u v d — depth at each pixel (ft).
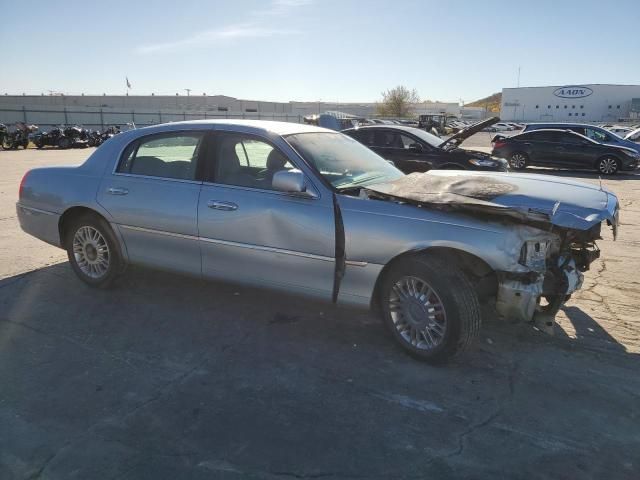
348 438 9.76
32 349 13.10
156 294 16.72
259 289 14.19
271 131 14.26
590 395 11.32
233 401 10.94
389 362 12.66
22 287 17.28
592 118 263.29
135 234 15.64
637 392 11.46
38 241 23.15
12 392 11.18
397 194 12.57
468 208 11.62
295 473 8.82
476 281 12.73
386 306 12.94
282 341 13.70
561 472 8.93
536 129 60.59
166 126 15.65
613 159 55.42
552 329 12.58
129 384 11.56
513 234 11.41
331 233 12.67
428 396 11.21
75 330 14.20
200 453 9.29
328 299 13.21
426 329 12.38
